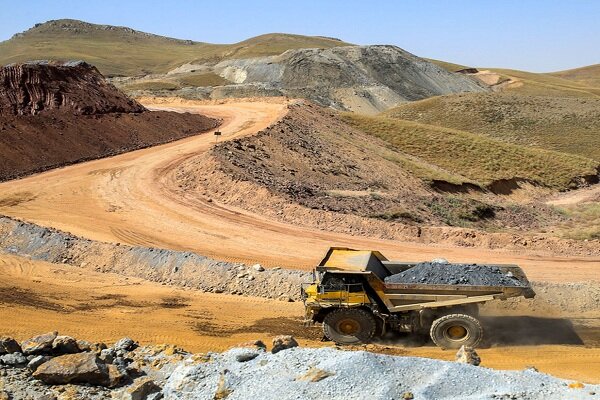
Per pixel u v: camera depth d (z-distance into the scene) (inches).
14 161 1445.6
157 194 1258.6
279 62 6840.6
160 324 598.5
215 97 5059.1
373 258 562.9
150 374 394.9
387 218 1256.2
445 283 522.6
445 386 339.9
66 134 1665.8
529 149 2726.4
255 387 345.4
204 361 388.5
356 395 328.5
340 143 2117.4
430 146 2546.8
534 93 6953.7
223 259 868.6
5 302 656.4
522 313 625.6
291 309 649.0
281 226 1063.6
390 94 6279.5
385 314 527.8
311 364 358.6
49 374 371.2
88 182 1353.3
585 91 6948.8
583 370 478.6
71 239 869.8
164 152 1673.2
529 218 1622.8
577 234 1258.0
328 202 1272.1
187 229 1029.8
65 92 1872.5
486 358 504.1
